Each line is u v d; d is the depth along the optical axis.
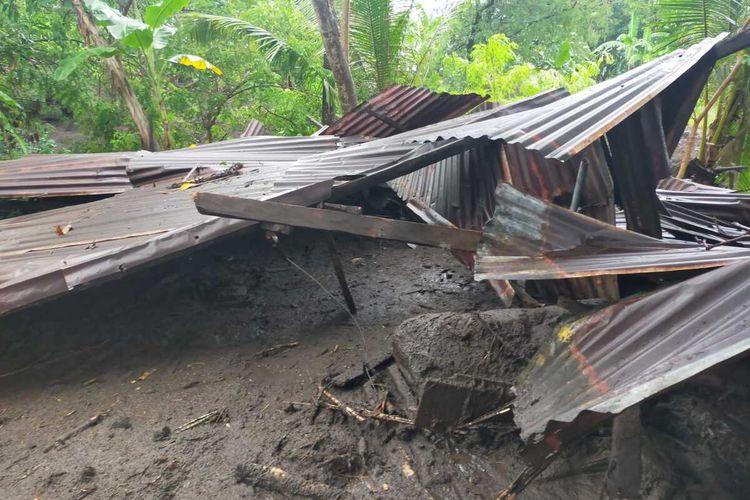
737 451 2.60
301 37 12.31
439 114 8.38
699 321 2.09
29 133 10.81
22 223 5.11
